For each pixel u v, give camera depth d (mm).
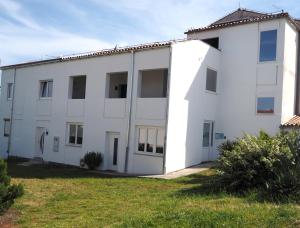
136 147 20516
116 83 23422
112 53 21859
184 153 20297
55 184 16344
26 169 22297
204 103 21969
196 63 21219
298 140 12867
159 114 19547
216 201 10766
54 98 25875
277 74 21250
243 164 12211
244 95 22297
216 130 23078
